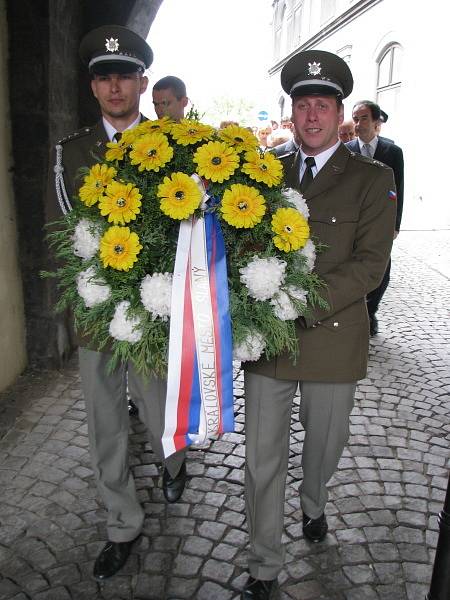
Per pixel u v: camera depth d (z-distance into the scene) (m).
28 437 2.84
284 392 1.77
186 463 2.60
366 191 1.75
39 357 3.62
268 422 1.75
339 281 1.67
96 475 1.95
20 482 2.46
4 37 3.10
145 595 1.85
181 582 1.91
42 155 3.27
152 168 1.47
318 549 2.06
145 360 1.55
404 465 2.62
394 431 2.94
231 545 2.08
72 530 2.16
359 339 1.86
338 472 2.54
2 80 3.13
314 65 1.75
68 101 3.61
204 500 2.34
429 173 10.06
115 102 1.91
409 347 4.23
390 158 4.01
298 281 1.56
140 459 2.65
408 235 9.46
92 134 1.98
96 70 1.88
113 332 1.48
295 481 2.48
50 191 1.97
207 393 1.50
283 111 20.02
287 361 1.73
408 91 10.52
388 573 1.96
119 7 3.77
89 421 1.91
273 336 1.54
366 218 1.74
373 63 11.80
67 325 3.79
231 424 1.54
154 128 1.62
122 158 1.57
